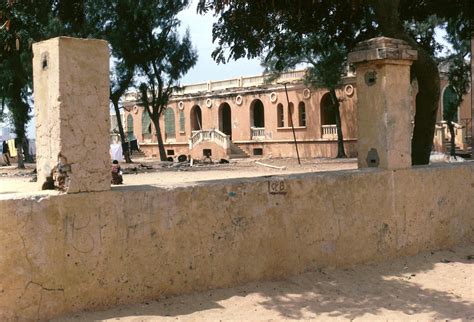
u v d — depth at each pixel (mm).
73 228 4922
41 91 5117
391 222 7387
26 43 9141
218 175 25641
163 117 56469
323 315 5312
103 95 5160
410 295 6004
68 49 4926
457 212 8305
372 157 7559
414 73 9977
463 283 6492
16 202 4617
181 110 54500
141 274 5336
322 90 42531
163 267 5469
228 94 49812
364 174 7094
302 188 6500
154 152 57375
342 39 11859
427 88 9859
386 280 6535
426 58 9656
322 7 11094
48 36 14320
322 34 12391
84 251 4984
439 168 8047
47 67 5023
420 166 8062
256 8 10711
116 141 60219
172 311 5176
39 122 5152
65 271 4883
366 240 7109
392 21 9320
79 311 4969
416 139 10289
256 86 47281
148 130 58625
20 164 36688
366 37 11469
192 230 5652
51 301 4809
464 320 5234
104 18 32750
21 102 35781
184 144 54125
